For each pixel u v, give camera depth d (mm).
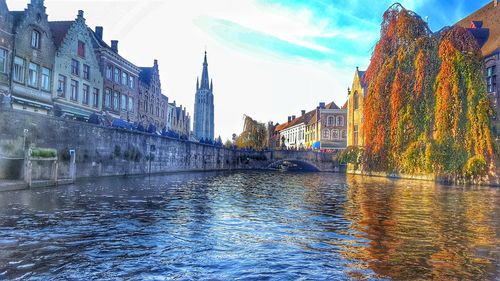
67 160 22078
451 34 26078
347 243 8422
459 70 25719
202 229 9625
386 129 25859
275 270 6477
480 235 9383
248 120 76375
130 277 5977
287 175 47219
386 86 25953
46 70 29453
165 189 20219
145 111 51031
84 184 21156
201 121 150875
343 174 55250
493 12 39062
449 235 9344
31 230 8812
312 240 8672
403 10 25953
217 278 6031
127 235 8656
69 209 11875
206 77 152500
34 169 18141
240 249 7758
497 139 27391
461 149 25750
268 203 15500
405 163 25688
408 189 24328
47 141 20391
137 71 46344
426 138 25703
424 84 25641
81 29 33938
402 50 25516
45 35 29047
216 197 17266
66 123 22109
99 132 26125
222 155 59594
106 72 38625
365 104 27156
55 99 30234
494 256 7473
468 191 22719
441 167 25781
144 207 13008
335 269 6586
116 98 41156
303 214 12492
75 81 33188
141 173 33594
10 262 6551
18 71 26516
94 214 11148
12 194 15195
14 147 18125
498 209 14227
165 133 42375
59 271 6148
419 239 8891
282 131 121125
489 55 32562
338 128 78562
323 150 71062
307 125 92750
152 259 6922
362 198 18141
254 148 75188
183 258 7039
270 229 9844
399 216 12320
